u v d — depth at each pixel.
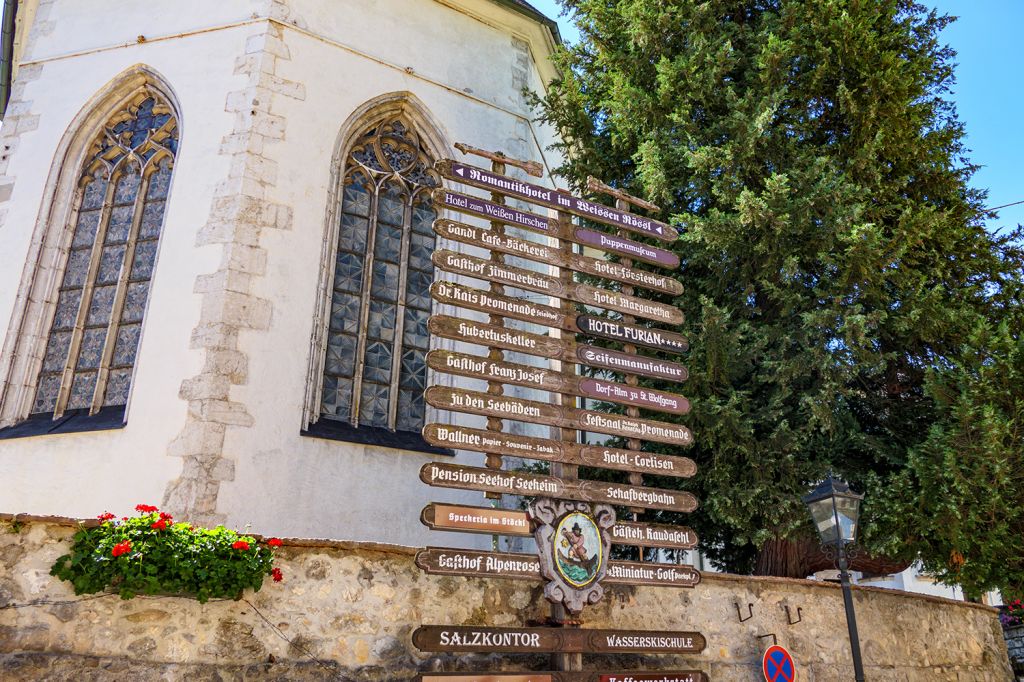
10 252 11.75
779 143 10.88
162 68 12.37
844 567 7.94
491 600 7.27
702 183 10.85
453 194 7.96
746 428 9.64
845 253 10.02
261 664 6.11
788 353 10.16
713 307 9.84
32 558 5.88
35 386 11.34
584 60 13.19
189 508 9.52
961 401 9.23
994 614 11.29
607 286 12.27
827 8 11.19
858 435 9.92
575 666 7.00
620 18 12.59
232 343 10.39
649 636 7.34
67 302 11.81
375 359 12.12
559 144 13.20
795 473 9.74
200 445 9.80
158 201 12.08
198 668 5.91
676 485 10.60
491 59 14.76
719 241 10.22
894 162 11.28
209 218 11.08
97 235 12.05
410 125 13.61
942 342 10.52
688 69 11.19
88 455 10.23
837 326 9.95
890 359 10.23
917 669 9.48
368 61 13.13
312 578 6.52
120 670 5.74
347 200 12.62
